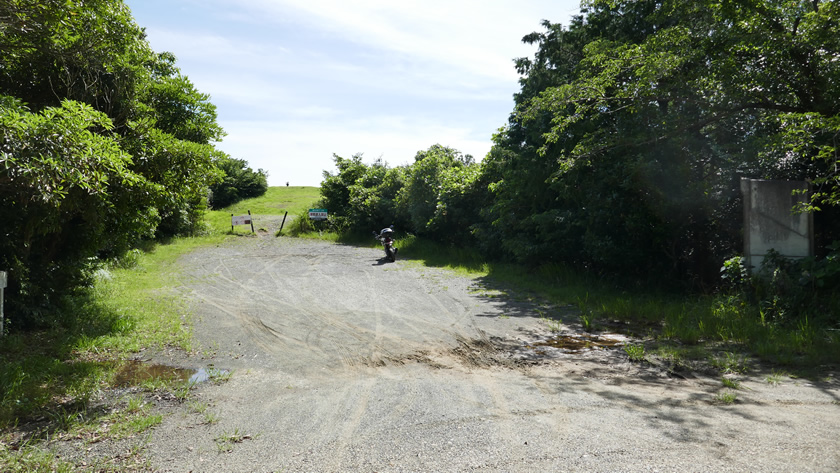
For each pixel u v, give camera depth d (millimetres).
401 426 4035
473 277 14219
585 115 12586
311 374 5832
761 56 9719
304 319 8977
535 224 14562
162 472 3301
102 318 8281
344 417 4305
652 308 9383
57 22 7109
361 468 3266
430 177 22234
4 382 4988
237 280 13703
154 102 9984
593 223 11961
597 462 3217
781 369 5727
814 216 10219
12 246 7203
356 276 14477
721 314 8438
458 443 3629
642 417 4141
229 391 5160
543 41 17688
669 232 11227
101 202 7660
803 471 3023
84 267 9094
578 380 5473
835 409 4320
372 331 8102
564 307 10047
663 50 10359
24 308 7477
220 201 44312
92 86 8492
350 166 31203
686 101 10906
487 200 18781
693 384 5254
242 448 3668
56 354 6438
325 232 27812
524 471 3121
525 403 4602
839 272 7973
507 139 18266
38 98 8445
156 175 8867
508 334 7898
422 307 10102
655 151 11203
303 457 3477
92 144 5980
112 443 3795
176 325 8172
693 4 10312
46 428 4121
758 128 11234
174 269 15602
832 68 9117
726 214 11812
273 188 58219
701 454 3314
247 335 7793
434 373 5852
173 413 4488
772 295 8391
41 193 5711
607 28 14133
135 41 9023
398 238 24484
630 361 6301
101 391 5105
